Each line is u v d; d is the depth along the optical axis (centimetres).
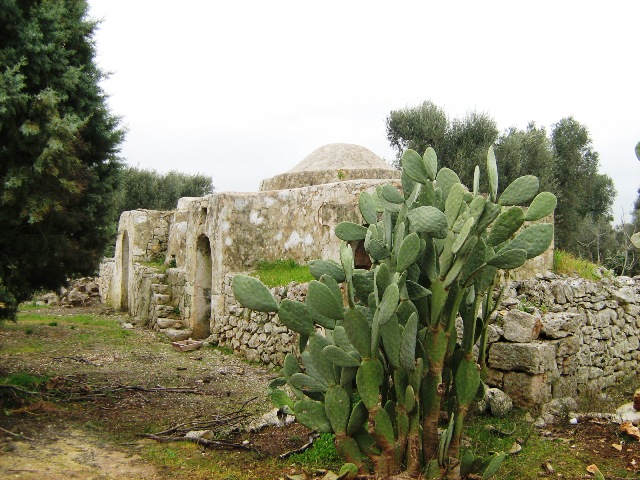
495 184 441
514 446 542
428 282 458
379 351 469
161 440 578
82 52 741
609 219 2953
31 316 1519
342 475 438
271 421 628
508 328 668
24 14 653
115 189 802
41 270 720
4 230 650
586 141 2359
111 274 1944
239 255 1212
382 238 510
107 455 533
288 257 1214
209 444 568
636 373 905
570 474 491
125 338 1258
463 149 1934
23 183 607
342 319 442
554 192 2028
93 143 746
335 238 943
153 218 1775
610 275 1035
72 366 922
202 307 1330
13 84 593
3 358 945
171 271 1505
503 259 432
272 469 514
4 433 559
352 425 446
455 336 475
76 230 740
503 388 650
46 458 510
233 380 878
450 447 459
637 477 482
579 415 625
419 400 454
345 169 1337
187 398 754
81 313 1733
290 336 943
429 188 478
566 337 713
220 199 1223
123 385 798
